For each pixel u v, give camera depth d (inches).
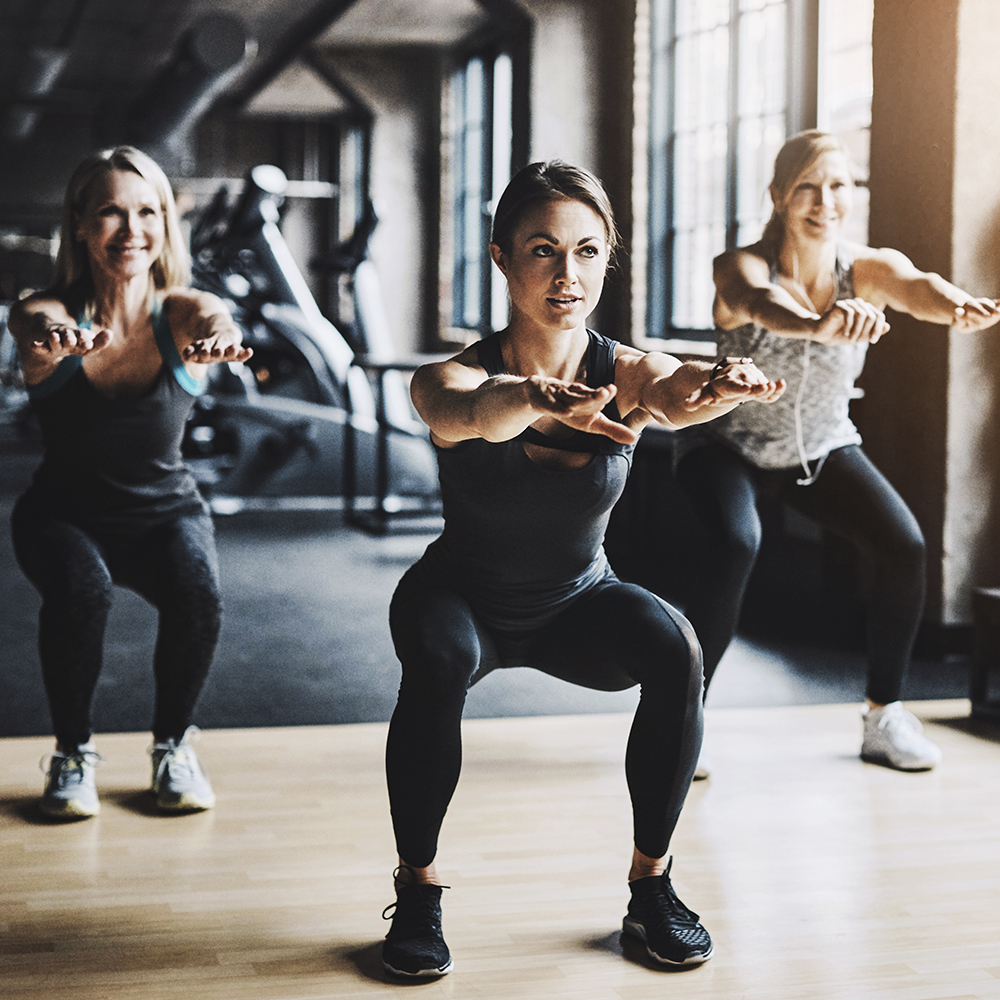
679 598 205.2
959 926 80.1
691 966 73.6
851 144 210.2
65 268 98.0
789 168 107.1
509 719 131.0
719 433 114.5
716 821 99.5
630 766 75.2
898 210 166.6
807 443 112.5
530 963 74.4
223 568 227.5
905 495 167.9
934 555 163.3
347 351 323.9
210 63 413.4
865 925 80.1
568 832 96.7
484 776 110.8
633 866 77.5
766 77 242.2
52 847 93.0
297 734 124.6
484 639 77.0
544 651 78.3
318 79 510.0
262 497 312.2
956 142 157.2
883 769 113.8
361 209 556.7
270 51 510.3
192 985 71.1
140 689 143.3
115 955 74.9
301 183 571.8
